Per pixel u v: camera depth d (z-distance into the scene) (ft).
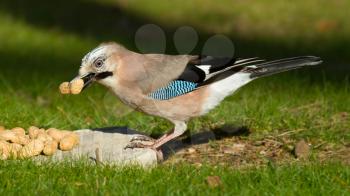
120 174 32.32
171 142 39.37
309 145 38.17
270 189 31.30
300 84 52.65
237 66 35.96
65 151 35.94
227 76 35.83
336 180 32.14
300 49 67.82
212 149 38.09
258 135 39.93
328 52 66.59
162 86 35.14
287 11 79.77
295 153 36.73
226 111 42.78
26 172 32.45
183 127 36.22
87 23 76.79
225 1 83.76
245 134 40.27
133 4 83.20
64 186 31.09
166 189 30.78
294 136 39.45
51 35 72.28
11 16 77.61
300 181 32.14
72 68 61.93
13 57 65.36
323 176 32.55
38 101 50.98
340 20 75.77
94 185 31.30
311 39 71.05
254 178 32.37
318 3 81.82
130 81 35.12
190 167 33.76
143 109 35.88
